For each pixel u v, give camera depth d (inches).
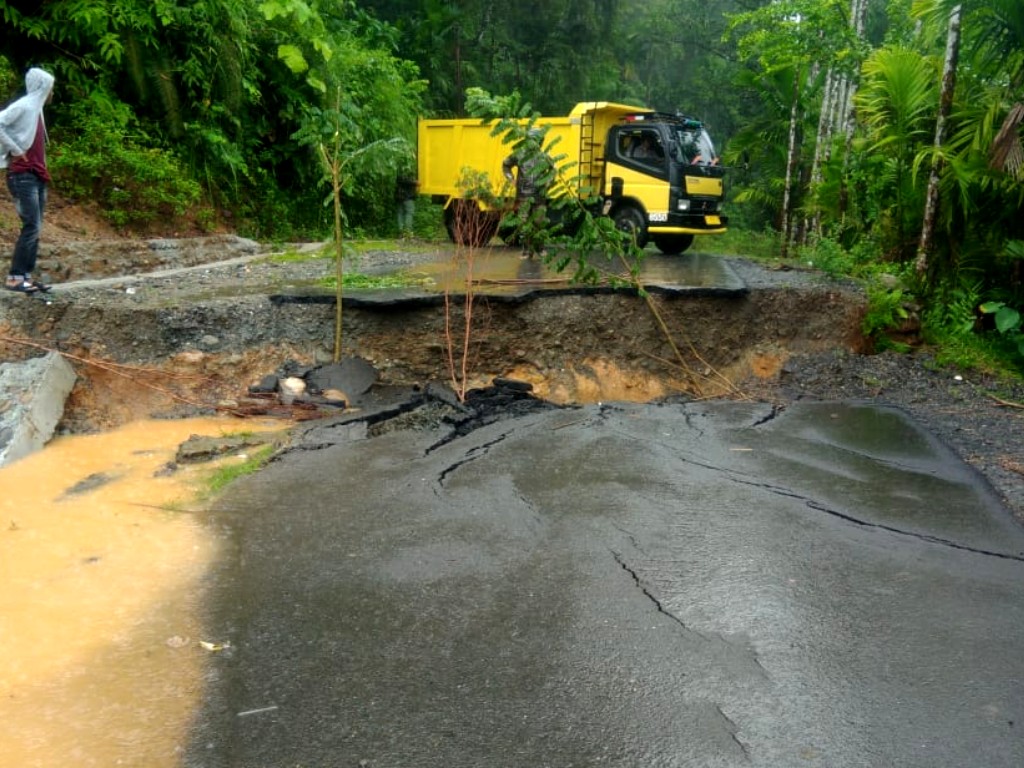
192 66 516.1
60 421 263.0
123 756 122.2
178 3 517.3
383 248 554.6
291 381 301.1
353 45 708.7
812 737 127.0
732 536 199.3
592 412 311.0
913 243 470.9
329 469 240.7
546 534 199.0
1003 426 303.1
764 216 1058.1
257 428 277.0
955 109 421.4
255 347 308.2
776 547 193.9
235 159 546.9
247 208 574.2
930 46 469.4
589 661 146.2
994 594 173.6
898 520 212.8
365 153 377.4
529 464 248.8
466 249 534.6
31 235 292.2
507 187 393.7
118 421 273.6
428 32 909.2
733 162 825.5
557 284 363.3
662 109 1309.1
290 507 213.2
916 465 257.0
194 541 193.2
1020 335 386.6
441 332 331.9
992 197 411.2
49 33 465.7
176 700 135.3
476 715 131.7
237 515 207.9
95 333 285.9
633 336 353.4
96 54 487.5
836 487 235.6
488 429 284.7
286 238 597.0
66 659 146.1
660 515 211.3
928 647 152.7
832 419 310.8
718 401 339.9
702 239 842.2
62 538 193.0
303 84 622.2
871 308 388.5
